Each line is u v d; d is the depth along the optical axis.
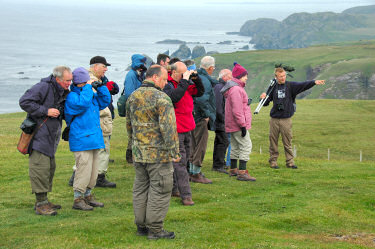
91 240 6.40
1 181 10.92
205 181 10.73
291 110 13.23
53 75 7.54
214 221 7.60
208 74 10.19
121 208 8.38
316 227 7.66
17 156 15.18
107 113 9.91
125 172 11.97
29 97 7.20
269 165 13.98
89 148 7.92
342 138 42.69
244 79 10.91
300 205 8.95
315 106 65.06
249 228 7.28
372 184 11.06
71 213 7.88
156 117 6.37
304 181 11.43
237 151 11.64
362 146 39.41
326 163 14.96
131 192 9.64
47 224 7.17
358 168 13.79
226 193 9.76
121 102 10.45
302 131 46.25
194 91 8.81
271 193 9.95
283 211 8.53
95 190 9.78
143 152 6.39
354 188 10.52
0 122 42.16
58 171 12.10
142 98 6.38
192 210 8.16
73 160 14.33
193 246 6.22
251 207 8.72
